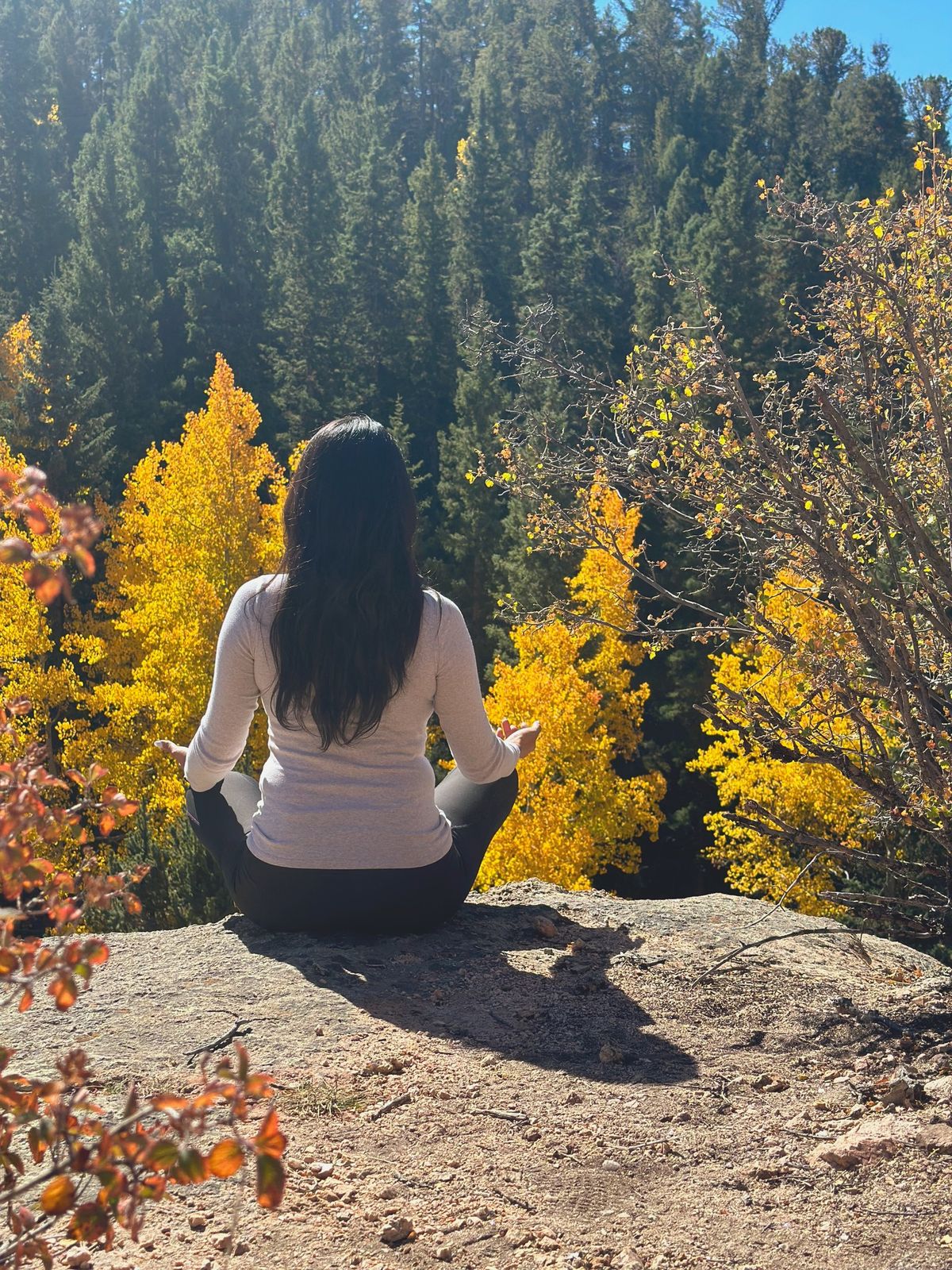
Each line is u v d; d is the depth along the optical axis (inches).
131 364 1579.7
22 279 1936.5
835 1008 114.0
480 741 123.6
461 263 1879.9
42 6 3312.0
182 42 3572.8
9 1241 63.0
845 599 107.2
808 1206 78.1
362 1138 85.2
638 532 829.2
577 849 625.3
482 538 1306.6
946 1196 78.4
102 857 409.7
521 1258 70.6
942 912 115.8
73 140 2802.7
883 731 124.3
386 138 2637.8
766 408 115.6
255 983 114.9
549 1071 99.3
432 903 126.5
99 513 1026.1
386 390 1881.2
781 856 558.9
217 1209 74.5
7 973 48.3
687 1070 101.0
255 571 809.5
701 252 1330.0
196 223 2112.5
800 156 1926.7
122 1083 91.7
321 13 4279.0
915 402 112.7
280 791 121.6
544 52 3393.2
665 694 1124.5
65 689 764.0
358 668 113.2
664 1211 77.1
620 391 115.6
